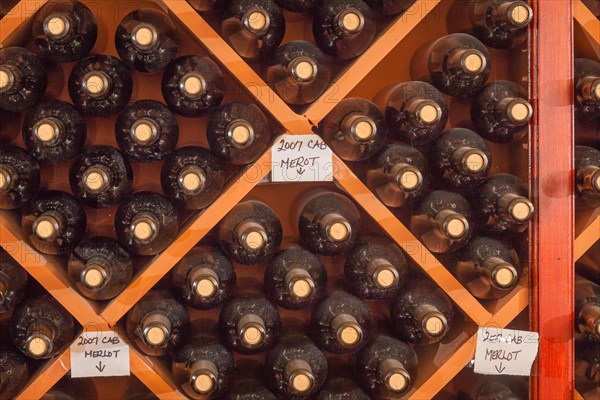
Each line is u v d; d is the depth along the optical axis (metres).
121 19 1.11
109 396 1.12
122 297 0.93
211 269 0.97
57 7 0.99
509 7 0.94
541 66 1.00
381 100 1.16
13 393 0.98
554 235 1.01
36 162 1.02
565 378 1.01
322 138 1.03
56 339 0.97
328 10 1.04
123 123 1.02
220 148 1.02
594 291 1.11
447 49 1.09
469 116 1.15
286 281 0.90
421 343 1.05
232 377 1.02
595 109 1.11
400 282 1.07
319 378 1.02
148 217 0.88
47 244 0.95
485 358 1.00
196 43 1.08
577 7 1.04
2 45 0.98
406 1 1.02
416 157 1.07
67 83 1.08
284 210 1.17
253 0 1.02
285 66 1.04
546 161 1.01
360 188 0.96
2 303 0.95
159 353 0.99
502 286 0.93
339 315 0.97
